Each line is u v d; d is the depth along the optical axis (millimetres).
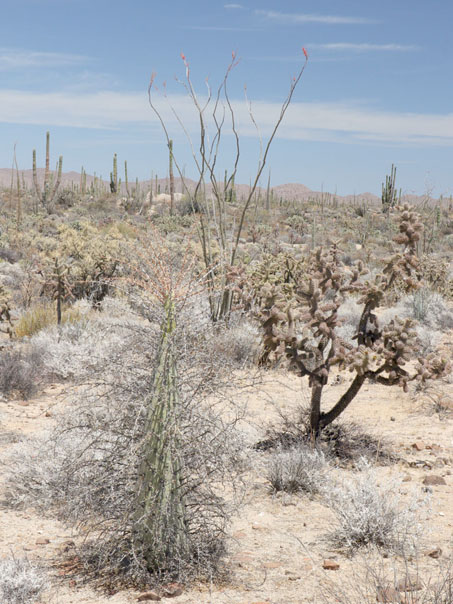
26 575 3564
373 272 16297
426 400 8234
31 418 7395
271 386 8602
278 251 16984
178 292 3832
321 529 4594
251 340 8828
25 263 20234
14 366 8812
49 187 53500
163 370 3689
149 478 3648
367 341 6484
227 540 4262
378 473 5719
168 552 3701
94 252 16281
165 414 3654
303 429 6664
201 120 10734
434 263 18406
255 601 3490
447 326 13734
